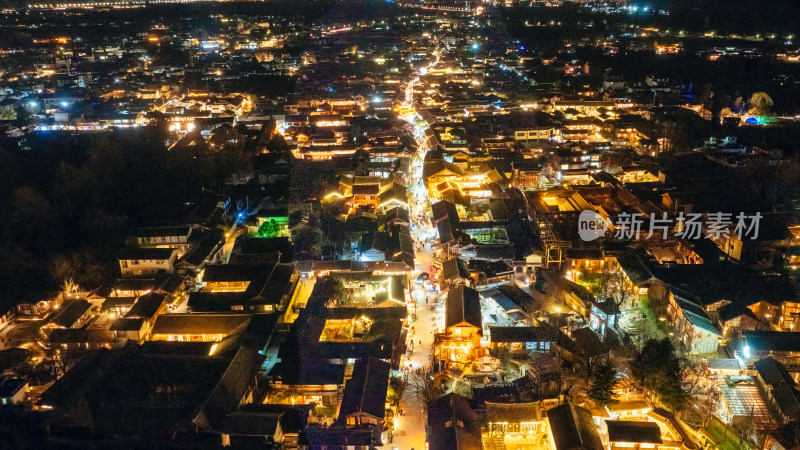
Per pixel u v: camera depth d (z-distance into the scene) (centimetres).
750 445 5894
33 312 8388
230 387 6444
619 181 12912
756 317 7662
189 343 7606
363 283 9181
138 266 9512
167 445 5875
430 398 6600
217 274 9238
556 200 11788
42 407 6562
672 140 15475
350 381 6644
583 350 7219
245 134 16900
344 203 12294
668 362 6506
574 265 9419
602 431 6169
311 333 7756
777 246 9681
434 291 9194
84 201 11381
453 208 11456
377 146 15600
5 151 13200
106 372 6856
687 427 6156
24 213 10450
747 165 13512
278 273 9144
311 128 17600
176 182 12319
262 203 12650
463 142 15650
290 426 6081
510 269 9306
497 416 6178
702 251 9506
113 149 13275
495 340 7494
